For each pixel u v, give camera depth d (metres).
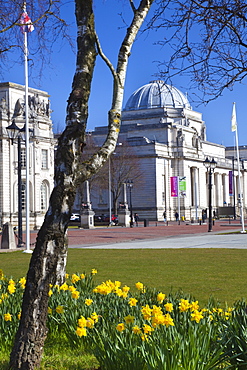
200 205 131.75
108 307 10.55
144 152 117.69
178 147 124.06
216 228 72.31
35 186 81.12
